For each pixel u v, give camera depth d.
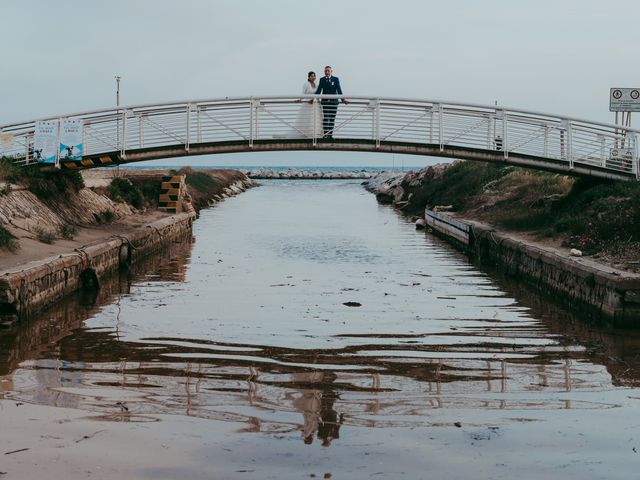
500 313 16.47
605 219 20.52
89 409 9.44
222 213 49.03
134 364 11.72
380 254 27.78
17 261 16.62
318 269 23.41
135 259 24.92
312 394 10.19
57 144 25.48
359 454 8.02
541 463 7.82
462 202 39.00
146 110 25.47
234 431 8.68
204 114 25.30
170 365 11.66
